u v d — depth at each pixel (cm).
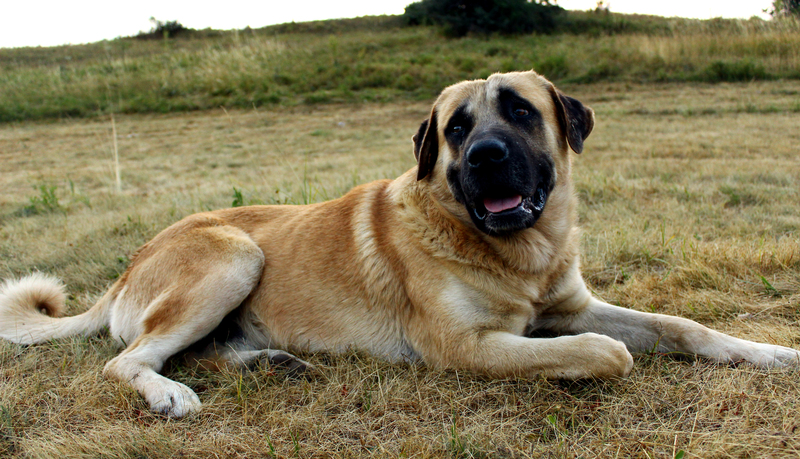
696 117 1253
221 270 333
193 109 1909
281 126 1589
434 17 3117
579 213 588
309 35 3416
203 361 325
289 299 339
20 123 1803
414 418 254
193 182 913
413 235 315
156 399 272
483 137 280
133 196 816
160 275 345
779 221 494
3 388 288
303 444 235
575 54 2053
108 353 338
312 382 294
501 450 224
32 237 596
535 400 261
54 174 1060
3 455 236
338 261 336
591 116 350
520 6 2780
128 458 227
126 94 2039
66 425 257
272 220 383
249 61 2223
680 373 274
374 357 315
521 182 283
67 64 2772
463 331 292
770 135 992
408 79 2005
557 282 323
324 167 979
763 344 278
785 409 225
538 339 280
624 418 238
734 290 360
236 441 238
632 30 2711
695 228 497
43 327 358
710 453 203
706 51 1856
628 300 373
